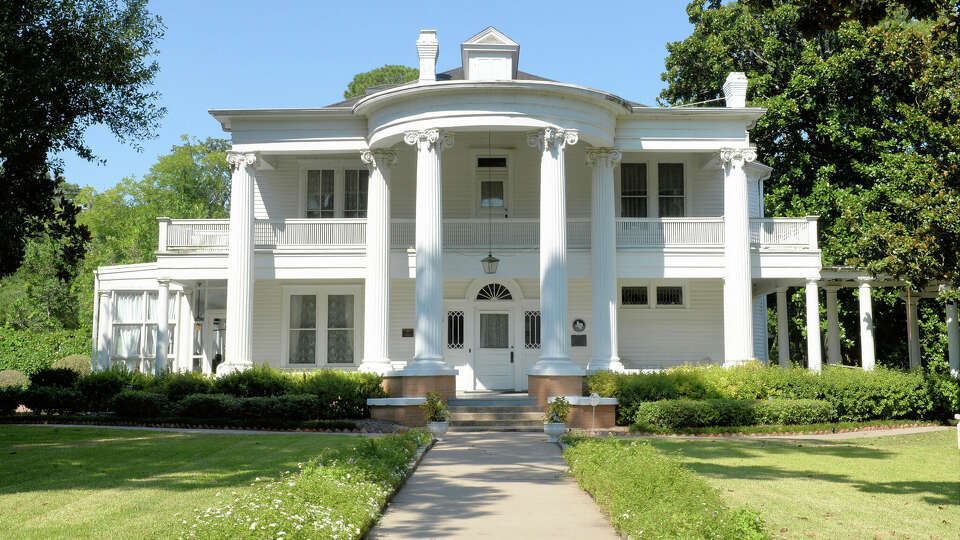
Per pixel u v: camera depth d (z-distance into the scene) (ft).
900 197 75.82
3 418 68.85
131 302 91.20
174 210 183.21
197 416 65.77
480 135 85.66
